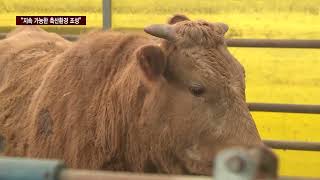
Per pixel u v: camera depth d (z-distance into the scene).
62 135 9.70
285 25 16.33
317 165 16.41
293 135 16.44
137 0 16.75
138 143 9.19
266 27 16.42
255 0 16.33
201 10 16.61
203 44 8.57
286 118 16.41
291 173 16.56
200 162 8.34
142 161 9.20
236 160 3.78
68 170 4.25
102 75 9.66
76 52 10.17
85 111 9.53
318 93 16.34
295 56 16.38
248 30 16.52
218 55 8.49
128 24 16.89
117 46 9.79
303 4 16.16
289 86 16.50
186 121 8.43
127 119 9.25
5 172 4.20
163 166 8.95
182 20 9.67
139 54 8.52
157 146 8.88
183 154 8.56
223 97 8.23
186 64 8.46
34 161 4.24
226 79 8.28
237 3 16.47
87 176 4.18
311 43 13.78
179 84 8.54
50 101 10.03
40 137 10.09
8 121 11.07
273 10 16.33
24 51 12.23
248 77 16.70
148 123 8.91
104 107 9.39
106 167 9.43
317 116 16.20
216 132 8.16
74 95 9.73
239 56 16.67
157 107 8.73
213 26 8.88
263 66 16.58
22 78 11.45
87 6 17.19
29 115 10.62
